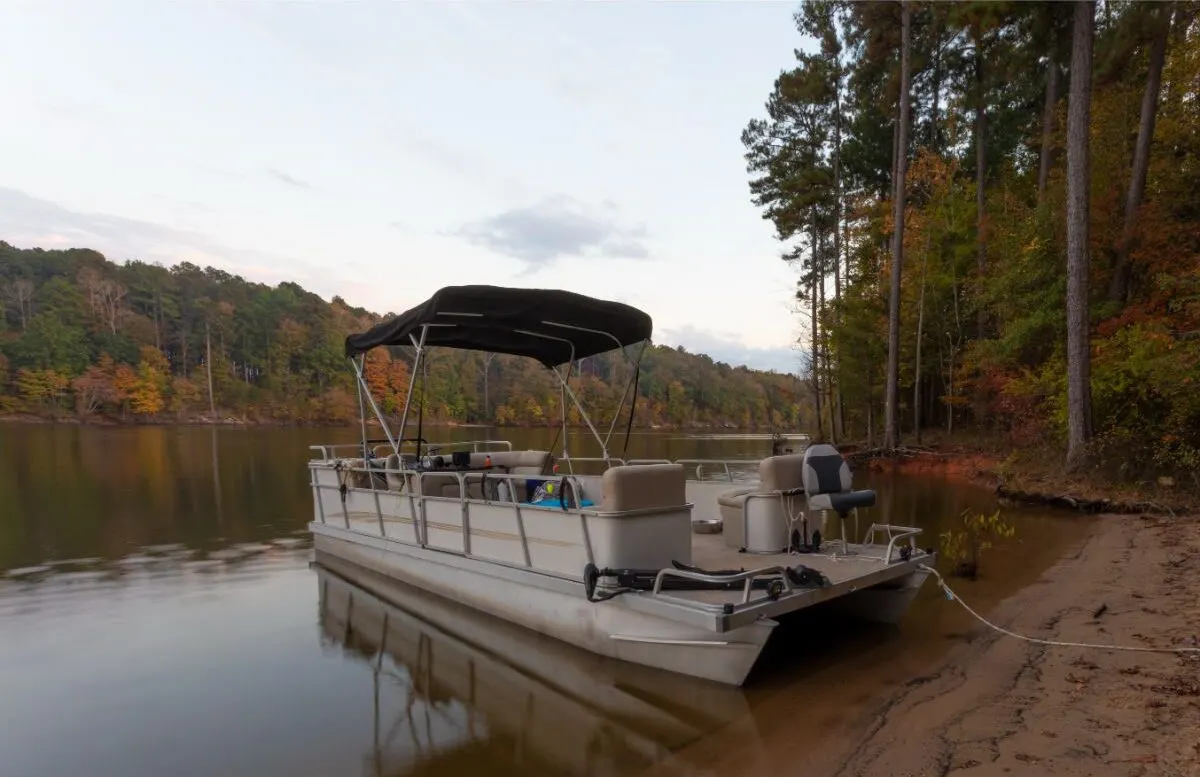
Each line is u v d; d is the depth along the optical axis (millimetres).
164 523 10984
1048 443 13969
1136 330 12016
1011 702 3834
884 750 3406
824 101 27312
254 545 9336
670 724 3969
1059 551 7828
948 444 20344
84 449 28719
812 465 5566
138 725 4094
